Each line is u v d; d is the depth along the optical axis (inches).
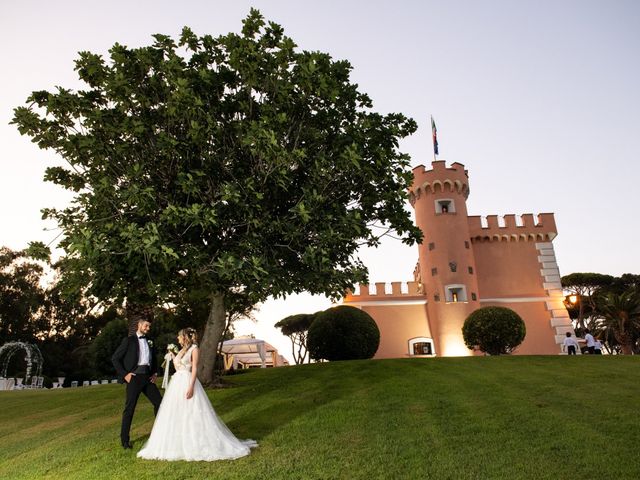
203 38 466.9
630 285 2070.6
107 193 419.8
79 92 442.0
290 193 461.7
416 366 654.5
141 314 592.7
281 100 436.8
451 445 292.2
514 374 569.9
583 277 2130.9
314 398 451.5
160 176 455.5
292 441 307.6
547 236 1457.9
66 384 1624.0
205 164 421.1
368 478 238.8
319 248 409.4
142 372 313.0
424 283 1397.6
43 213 482.3
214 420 286.2
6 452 327.0
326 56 450.9
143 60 439.2
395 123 510.6
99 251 379.2
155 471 252.2
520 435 309.7
